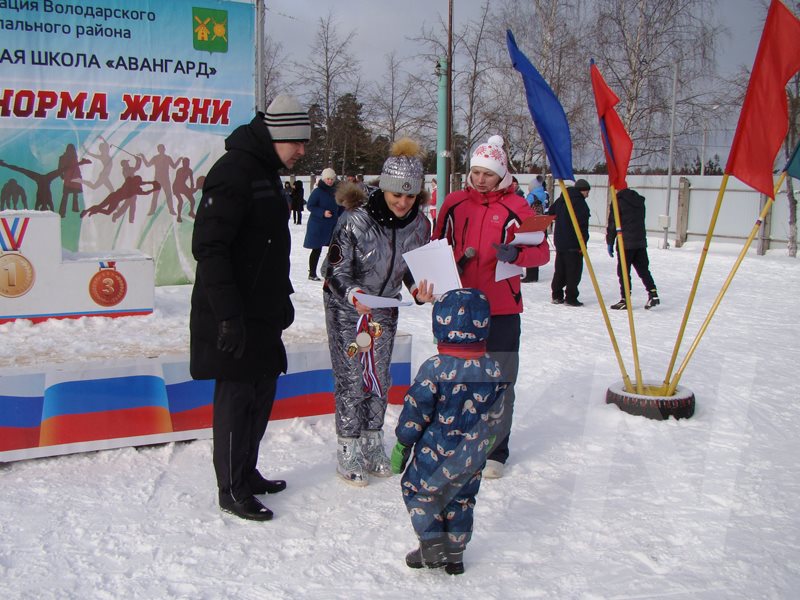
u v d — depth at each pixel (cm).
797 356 665
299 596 274
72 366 386
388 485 378
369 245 367
